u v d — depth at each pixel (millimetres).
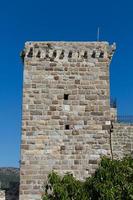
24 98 38344
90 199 31375
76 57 39188
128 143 41438
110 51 39469
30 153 37406
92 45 39438
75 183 32000
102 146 37656
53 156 37469
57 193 31656
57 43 39375
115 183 31000
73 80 38750
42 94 38438
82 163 37375
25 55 39094
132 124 41844
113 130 41688
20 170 37156
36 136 37750
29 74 38781
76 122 38031
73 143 37688
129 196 30297
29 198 36656
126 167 31688
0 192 39625
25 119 38000
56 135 37812
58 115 38125
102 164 32000
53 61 39094
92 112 38219
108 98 38438
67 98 38469
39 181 37000
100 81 38750
